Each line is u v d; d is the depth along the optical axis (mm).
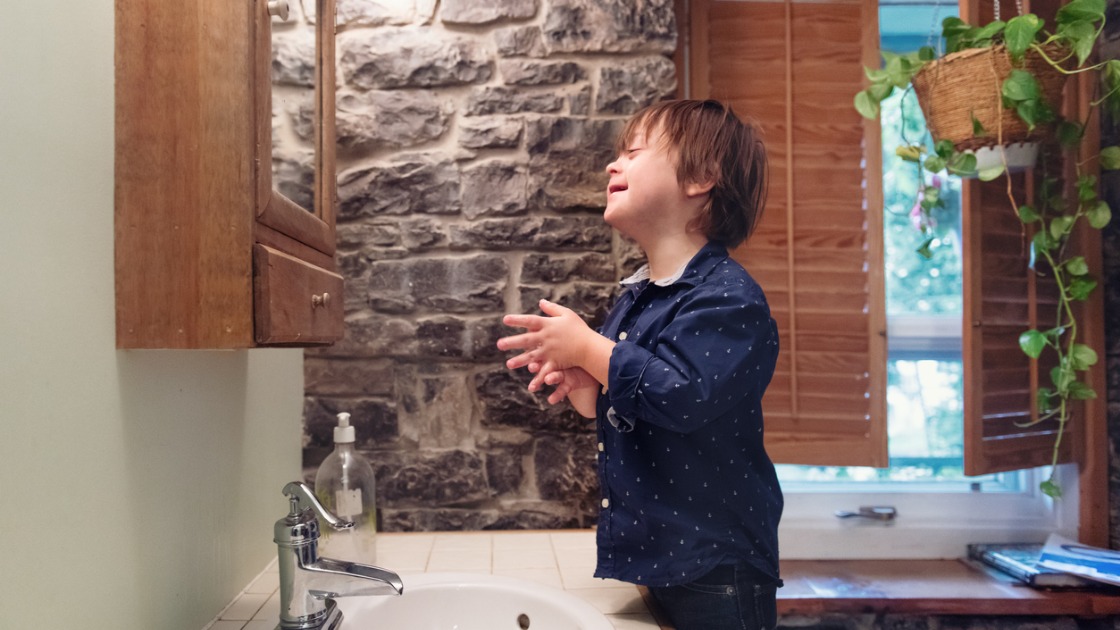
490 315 1464
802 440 1561
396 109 1467
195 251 681
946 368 1713
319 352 1459
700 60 1572
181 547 832
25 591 556
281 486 1264
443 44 1469
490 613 981
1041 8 1534
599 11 1463
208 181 680
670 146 939
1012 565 1479
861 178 1578
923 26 1725
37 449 572
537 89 1471
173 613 810
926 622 1404
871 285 1559
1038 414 1549
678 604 889
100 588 661
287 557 761
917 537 1633
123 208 685
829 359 1565
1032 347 1416
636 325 938
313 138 938
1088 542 1541
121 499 699
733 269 913
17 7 556
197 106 681
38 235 576
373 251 1465
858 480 1721
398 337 1457
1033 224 1552
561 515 1447
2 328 532
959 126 1324
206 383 909
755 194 1019
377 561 1181
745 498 894
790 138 1566
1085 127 1371
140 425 738
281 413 1275
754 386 877
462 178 1467
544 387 1453
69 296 616
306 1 902
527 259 1465
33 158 571
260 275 688
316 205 952
